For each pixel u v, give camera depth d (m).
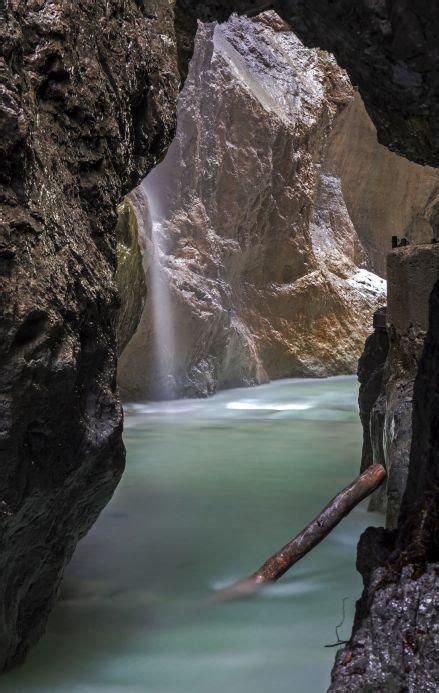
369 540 3.30
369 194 24.03
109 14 3.67
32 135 2.99
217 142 17.44
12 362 2.82
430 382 3.39
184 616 4.85
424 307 5.42
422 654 2.60
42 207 3.01
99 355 3.39
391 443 5.34
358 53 3.49
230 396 16.70
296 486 8.61
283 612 4.93
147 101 4.05
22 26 3.05
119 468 3.57
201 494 8.22
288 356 19.36
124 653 4.28
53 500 3.29
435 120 3.68
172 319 15.22
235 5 4.19
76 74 3.33
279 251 19.45
